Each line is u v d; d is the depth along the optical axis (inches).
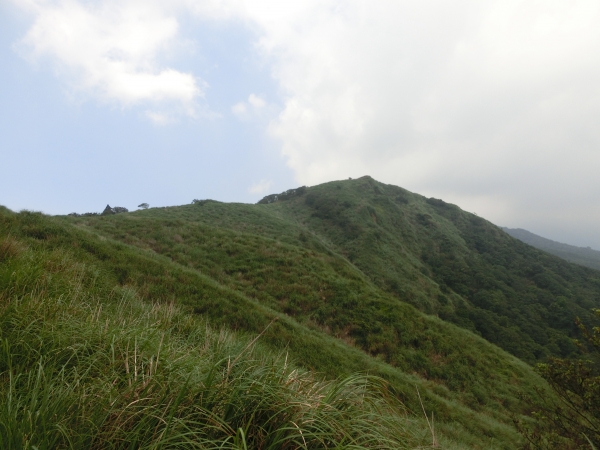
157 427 62.0
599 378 153.3
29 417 54.6
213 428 66.0
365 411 83.1
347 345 424.2
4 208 433.7
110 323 113.7
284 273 584.7
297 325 396.5
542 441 186.5
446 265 1771.7
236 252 655.1
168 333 126.9
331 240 1712.6
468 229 2383.1
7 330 92.3
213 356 99.7
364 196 2337.6
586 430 156.4
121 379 77.6
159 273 377.7
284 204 2342.5
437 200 2787.9
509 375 485.4
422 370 430.9
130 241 628.7
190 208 1662.2
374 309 527.5
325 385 96.0
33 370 74.0
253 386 77.1
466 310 1273.4
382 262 1469.0
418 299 1207.6
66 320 105.7
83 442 59.3
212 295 365.4
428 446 83.8
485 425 315.9
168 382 71.2
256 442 68.1
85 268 244.8
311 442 67.9
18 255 186.9
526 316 1332.4
